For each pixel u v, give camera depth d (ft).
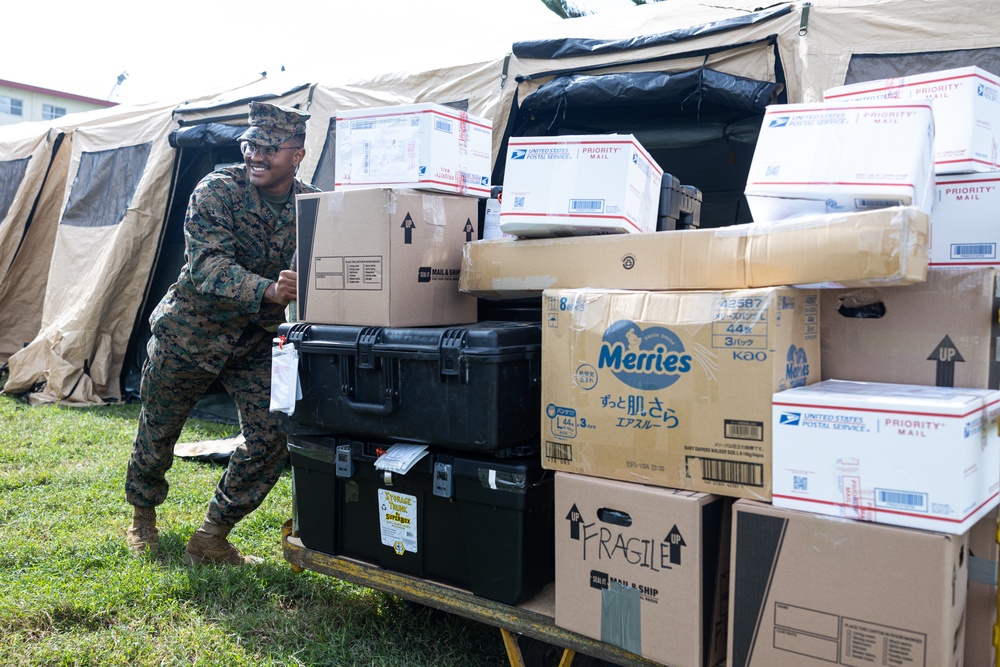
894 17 11.93
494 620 7.13
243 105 19.16
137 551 10.56
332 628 8.57
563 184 6.99
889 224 5.42
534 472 6.98
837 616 5.32
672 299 6.13
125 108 24.34
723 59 13.07
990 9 11.30
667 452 6.08
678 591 5.93
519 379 7.06
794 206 6.27
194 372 10.05
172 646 8.14
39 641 8.21
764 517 5.60
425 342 7.22
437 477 7.36
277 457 10.09
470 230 8.31
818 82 12.21
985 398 5.32
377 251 7.58
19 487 13.41
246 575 9.66
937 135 6.37
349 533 8.31
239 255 10.00
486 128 8.46
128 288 21.84
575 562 6.49
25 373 22.00
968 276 5.85
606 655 6.41
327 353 7.86
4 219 24.95
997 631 5.42
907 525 5.11
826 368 6.43
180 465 14.83
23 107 82.64
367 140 7.98
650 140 15.53
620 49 13.94
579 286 6.94
